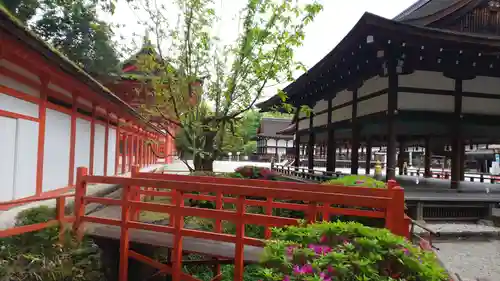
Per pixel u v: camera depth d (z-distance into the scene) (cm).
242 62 1117
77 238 593
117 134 1638
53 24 1711
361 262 285
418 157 4500
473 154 3809
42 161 826
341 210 554
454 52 1098
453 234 893
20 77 728
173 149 4197
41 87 819
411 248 317
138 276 661
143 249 669
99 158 1331
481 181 1820
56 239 556
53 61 622
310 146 1992
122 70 2033
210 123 1268
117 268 638
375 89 1249
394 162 1095
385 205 447
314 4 999
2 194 674
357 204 454
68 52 1758
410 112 1126
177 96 1178
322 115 1828
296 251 313
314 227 354
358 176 856
